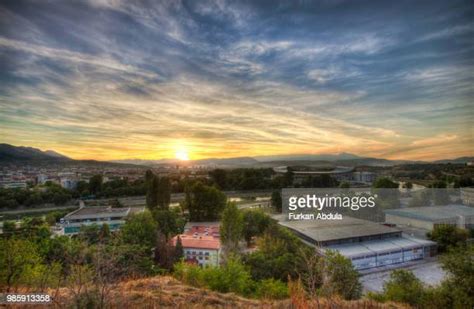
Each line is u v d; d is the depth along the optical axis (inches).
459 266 230.2
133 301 171.2
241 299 202.4
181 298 188.4
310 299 179.6
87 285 154.1
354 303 200.5
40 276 201.8
